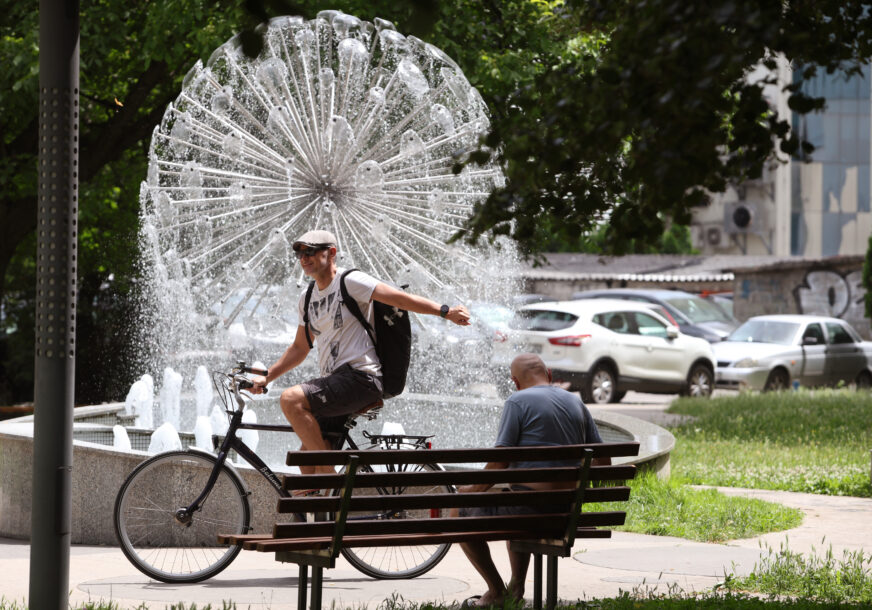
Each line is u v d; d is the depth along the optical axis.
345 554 16.56
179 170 27.09
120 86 49.41
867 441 38.66
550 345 53.12
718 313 78.38
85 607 13.69
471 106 27.09
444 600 15.14
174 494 16.34
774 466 31.97
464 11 41.53
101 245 53.38
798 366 64.00
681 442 37.62
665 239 136.75
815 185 141.50
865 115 141.75
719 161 10.61
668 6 9.79
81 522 19.75
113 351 52.50
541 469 13.51
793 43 10.14
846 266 102.25
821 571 16.30
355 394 15.71
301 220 26.66
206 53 38.62
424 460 12.88
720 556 18.52
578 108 10.96
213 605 14.49
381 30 27.14
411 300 15.78
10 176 45.94
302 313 16.20
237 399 16.34
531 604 14.77
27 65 40.22
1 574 16.64
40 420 12.28
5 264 48.59
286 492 16.23
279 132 26.16
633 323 55.16
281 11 9.26
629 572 17.17
